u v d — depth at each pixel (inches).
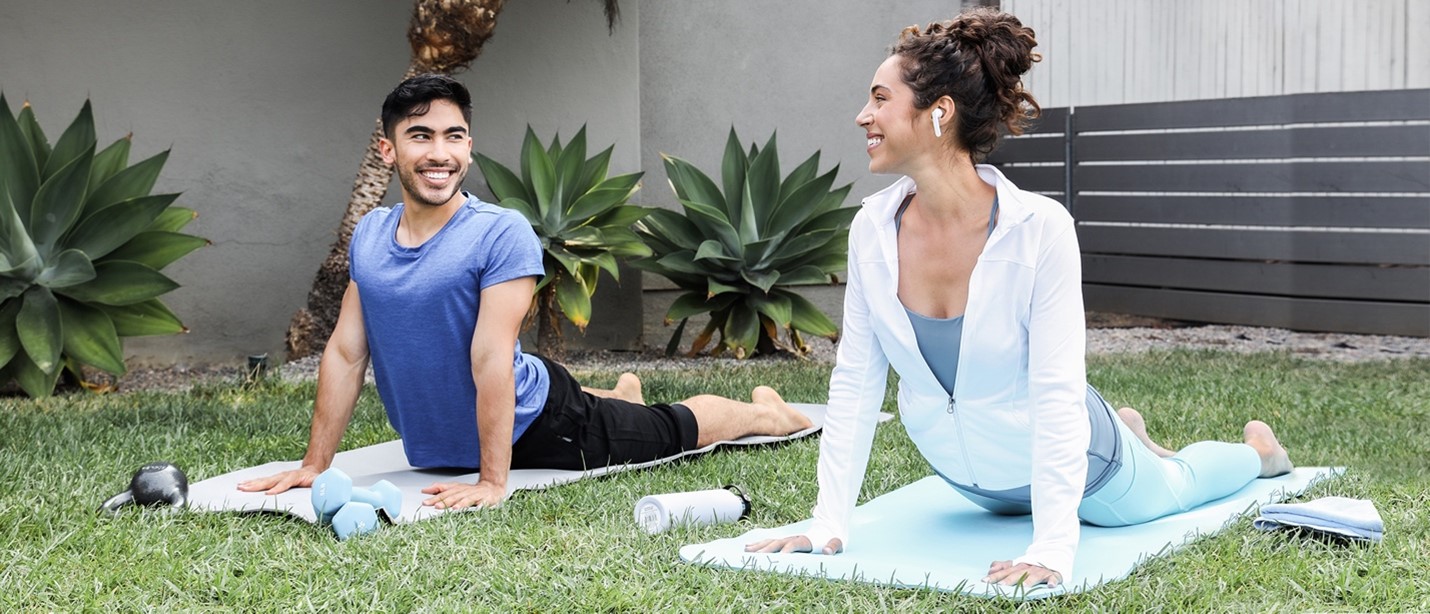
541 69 287.9
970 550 113.0
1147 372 247.0
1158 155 362.9
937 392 109.1
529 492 136.0
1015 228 99.7
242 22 271.1
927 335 106.0
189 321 271.9
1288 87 376.8
